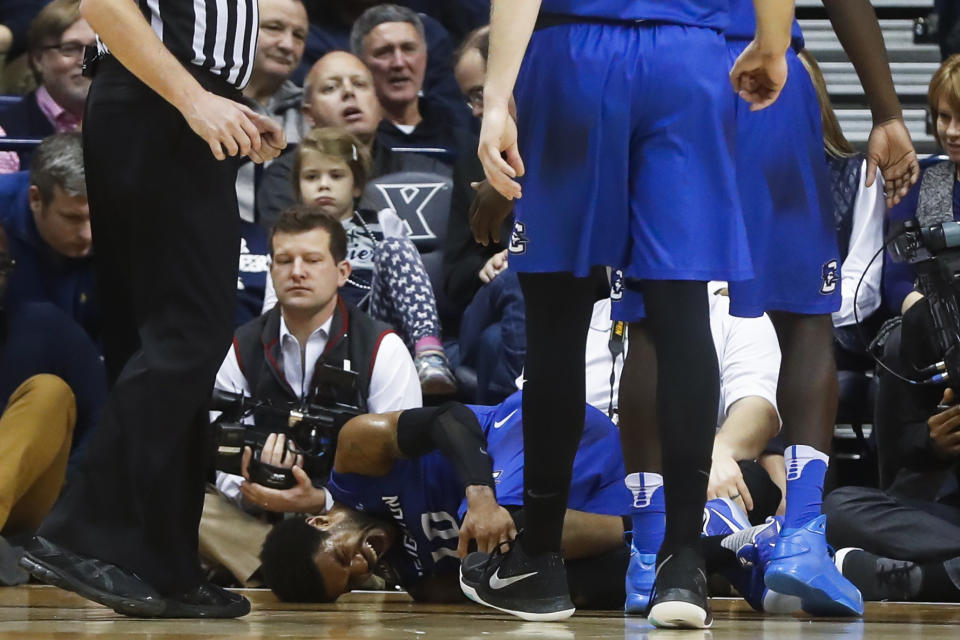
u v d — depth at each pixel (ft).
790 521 29.71
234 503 45.65
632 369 29.53
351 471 35.86
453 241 54.75
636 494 29.68
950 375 37.73
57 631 22.40
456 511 35.63
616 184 24.38
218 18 26.03
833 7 31.63
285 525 35.86
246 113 25.09
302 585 35.19
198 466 26.37
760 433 41.50
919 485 40.16
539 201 24.91
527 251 25.05
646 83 24.09
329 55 59.31
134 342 27.04
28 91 64.85
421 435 34.83
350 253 54.29
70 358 49.73
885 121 31.55
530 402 25.88
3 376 49.08
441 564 36.37
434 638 21.20
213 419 45.34
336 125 58.65
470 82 61.57
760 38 23.22
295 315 45.06
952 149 46.09
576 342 25.58
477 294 51.49
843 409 49.03
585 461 34.35
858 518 39.42
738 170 28.89
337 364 44.62
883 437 41.06
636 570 29.86
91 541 25.52
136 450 25.45
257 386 45.21
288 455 41.65
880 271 49.80
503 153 25.35
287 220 45.16
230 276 26.37
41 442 44.34
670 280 23.91
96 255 27.07
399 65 62.44
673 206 23.80
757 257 28.94
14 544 44.52
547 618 26.99
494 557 28.17
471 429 34.53
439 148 62.13
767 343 42.91
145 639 20.45
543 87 24.90
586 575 33.65
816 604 29.48
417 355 50.44
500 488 35.04
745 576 33.37
